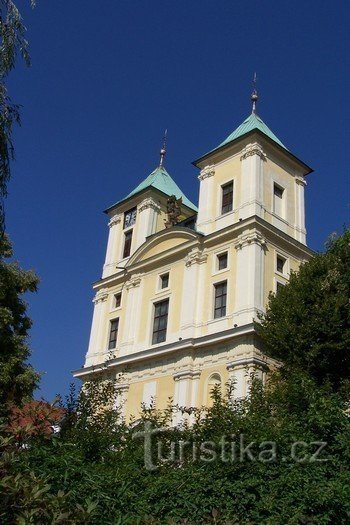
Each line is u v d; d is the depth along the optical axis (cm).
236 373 3036
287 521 1001
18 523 609
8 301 3128
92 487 915
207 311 3422
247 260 3325
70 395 1502
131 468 1244
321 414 1241
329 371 2600
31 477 700
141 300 3903
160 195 4472
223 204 3769
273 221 3619
